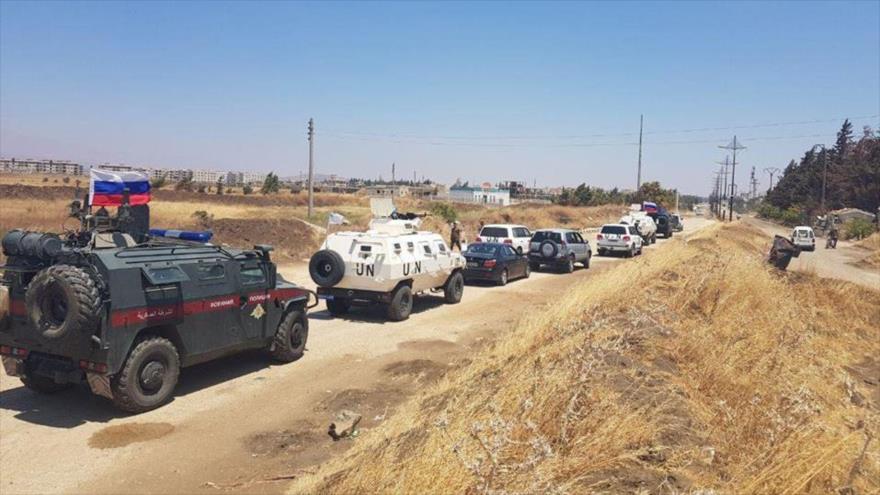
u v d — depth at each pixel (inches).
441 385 301.0
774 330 439.8
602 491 171.5
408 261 569.0
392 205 701.3
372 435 235.3
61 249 299.3
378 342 476.7
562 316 388.5
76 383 317.1
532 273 994.1
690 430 228.4
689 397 276.1
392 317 557.6
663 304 449.7
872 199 3447.3
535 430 180.1
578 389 204.7
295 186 4163.4
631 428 207.0
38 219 952.9
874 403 371.9
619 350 300.7
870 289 791.1
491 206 2652.6
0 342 311.7
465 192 3924.7
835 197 3752.5
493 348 389.7
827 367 399.9
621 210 3073.3
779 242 951.6
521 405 203.5
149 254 325.4
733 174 2974.9
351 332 510.6
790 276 804.6
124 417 303.9
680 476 191.5
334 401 335.9
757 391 295.1
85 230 351.3
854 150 3956.7
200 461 257.8
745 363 345.1
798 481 194.2
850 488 206.7
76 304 278.2
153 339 313.4
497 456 156.7
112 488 232.5
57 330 282.5
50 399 327.0
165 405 324.2
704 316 470.3
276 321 402.0
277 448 272.5
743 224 2672.2
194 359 343.0
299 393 350.0
